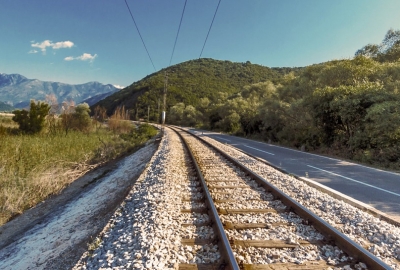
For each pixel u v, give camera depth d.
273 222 4.52
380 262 2.96
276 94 31.36
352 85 17.70
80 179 13.99
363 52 23.98
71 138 21.47
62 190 11.80
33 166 12.75
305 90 23.27
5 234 7.73
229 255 3.07
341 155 15.26
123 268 3.12
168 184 7.09
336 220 4.68
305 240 3.83
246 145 21.81
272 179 8.04
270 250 3.54
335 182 8.32
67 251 5.18
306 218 4.62
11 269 5.34
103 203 8.36
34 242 6.57
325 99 16.95
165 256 3.33
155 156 13.81
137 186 7.55
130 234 4.09
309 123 19.81
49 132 24.05
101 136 27.86
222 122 47.88
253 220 4.61
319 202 5.65
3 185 10.34
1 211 9.01
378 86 14.78
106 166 17.56
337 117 16.16
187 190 6.73
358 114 14.54
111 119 36.75
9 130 22.81
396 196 6.73
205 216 4.88
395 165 11.45
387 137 12.55
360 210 5.19
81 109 32.59
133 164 15.56
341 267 3.14
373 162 12.44
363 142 13.98
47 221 8.20
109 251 3.66
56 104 28.09
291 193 6.41
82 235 5.83
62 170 13.52
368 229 4.25
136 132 34.66
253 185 7.21
